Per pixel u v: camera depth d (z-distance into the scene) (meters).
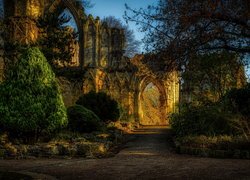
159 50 12.94
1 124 16.00
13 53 24.48
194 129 17.55
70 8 46.88
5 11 33.38
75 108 21.61
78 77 28.00
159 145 18.52
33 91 16.12
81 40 47.19
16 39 28.58
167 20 12.76
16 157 14.37
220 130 16.17
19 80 16.16
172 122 22.00
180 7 12.11
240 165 10.95
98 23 47.56
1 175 9.91
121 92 46.91
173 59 12.38
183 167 10.74
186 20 11.68
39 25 26.78
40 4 35.44
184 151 14.78
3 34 28.95
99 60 46.94
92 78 45.12
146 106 60.25
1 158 14.37
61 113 16.58
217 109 17.06
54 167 11.62
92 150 14.94
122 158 13.53
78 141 16.91
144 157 13.70
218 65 19.03
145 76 47.75
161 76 14.41
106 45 48.41
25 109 15.91
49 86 16.42
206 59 17.47
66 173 10.44
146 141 20.94
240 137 14.59
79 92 39.34
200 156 13.88
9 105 15.93
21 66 16.34
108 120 29.23
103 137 19.44
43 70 16.50
